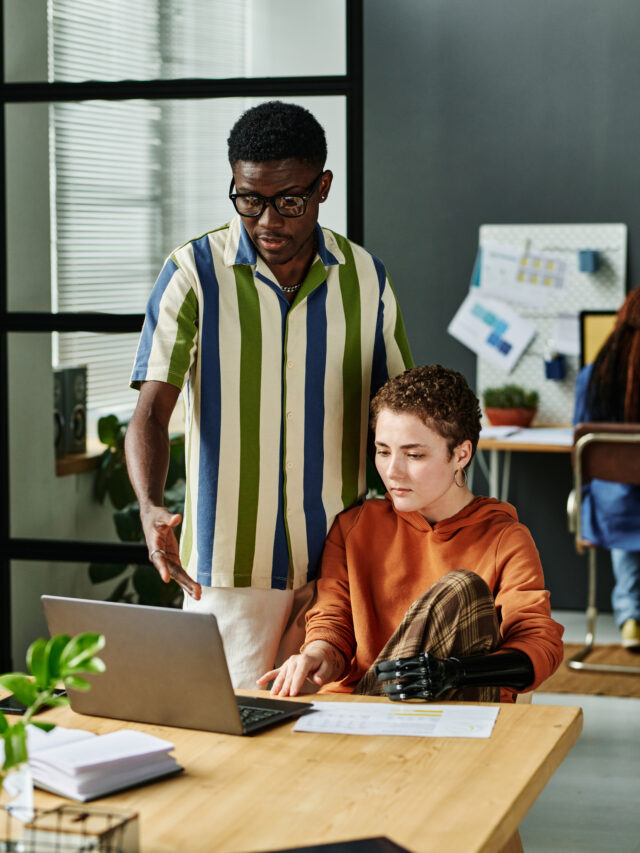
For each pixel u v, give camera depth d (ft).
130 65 9.26
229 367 6.71
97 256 9.49
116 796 4.26
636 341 13.62
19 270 9.62
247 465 6.78
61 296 9.57
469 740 4.83
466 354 17.70
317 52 8.93
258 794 4.27
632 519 13.87
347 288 6.95
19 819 3.80
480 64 17.15
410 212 17.66
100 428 9.60
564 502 17.25
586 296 17.16
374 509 6.80
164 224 9.38
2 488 9.79
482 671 5.50
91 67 9.33
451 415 6.29
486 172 17.33
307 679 6.53
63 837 3.59
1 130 9.50
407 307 17.83
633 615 15.02
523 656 5.67
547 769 4.66
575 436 13.33
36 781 4.35
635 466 13.14
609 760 10.90
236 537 6.82
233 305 6.69
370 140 17.66
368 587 6.64
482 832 3.92
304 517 6.92
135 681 5.04
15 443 9.75
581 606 17.37
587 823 9.43
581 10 16.74
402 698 5.38
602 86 16.79
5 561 9.85
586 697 12.88
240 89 9.08
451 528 6.45
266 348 6.73
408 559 6.57
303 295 6.73
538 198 17.20
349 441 7.07
